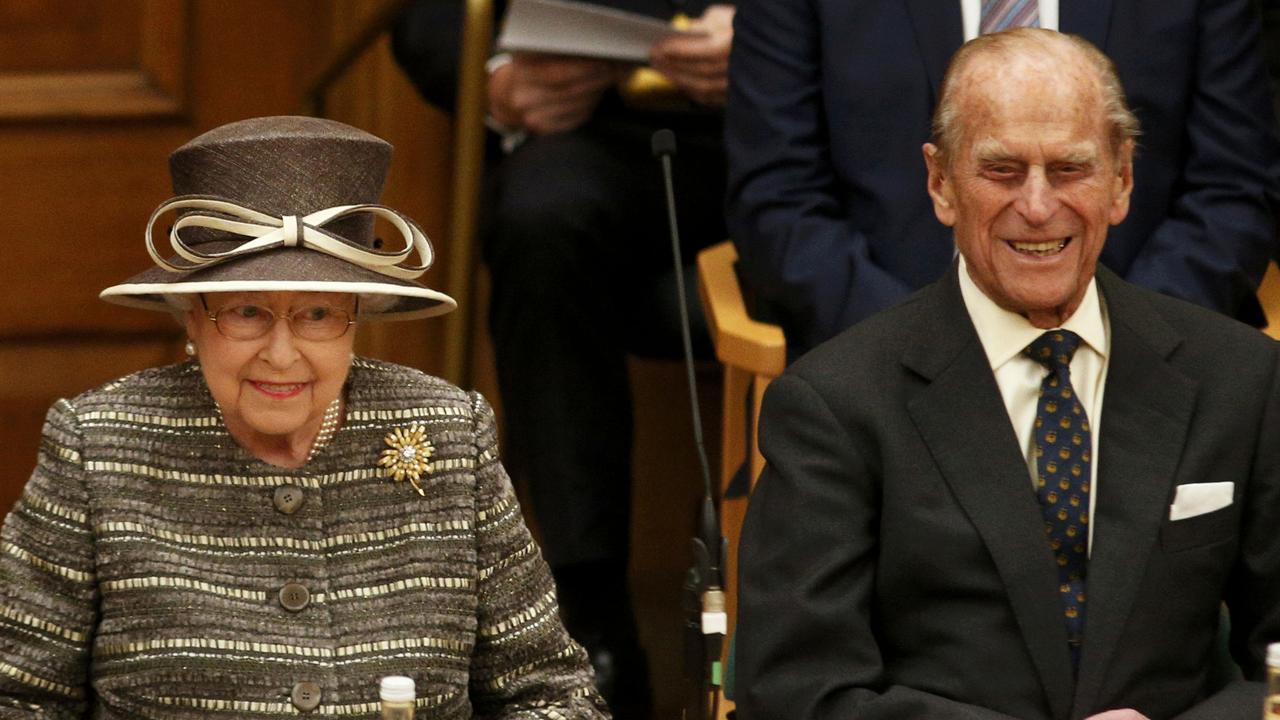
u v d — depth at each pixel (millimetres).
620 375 14242
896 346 8781
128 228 17125
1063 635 8336
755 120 12117
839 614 8398
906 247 11625
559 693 8391
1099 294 8898
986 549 8398
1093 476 8609
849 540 8492
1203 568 8484
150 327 17188
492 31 15297
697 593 8508
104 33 16953
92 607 7793
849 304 11414
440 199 17156
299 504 7922
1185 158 11953
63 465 7809
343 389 8203
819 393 8688
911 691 8242
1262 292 12328
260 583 7832
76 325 17047
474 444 8266
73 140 16938
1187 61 11789
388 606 7953
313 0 17328
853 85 11766
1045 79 8508
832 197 12039
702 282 12688
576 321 13992
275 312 7645
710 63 13492
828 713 8273
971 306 8836
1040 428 8656
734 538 11453
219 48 17219
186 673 7684
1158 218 11797
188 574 7754
